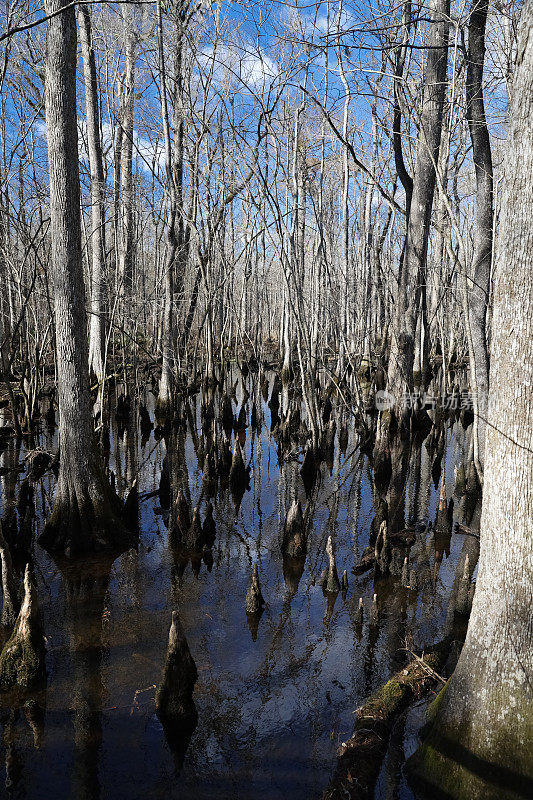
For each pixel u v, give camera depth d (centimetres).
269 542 762
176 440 1397
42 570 663
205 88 1656
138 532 791
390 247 1725
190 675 407
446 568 676
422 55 1197
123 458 1210
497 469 314
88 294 1645
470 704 320
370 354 2273
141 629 533
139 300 1570
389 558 657
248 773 359
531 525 300
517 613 302
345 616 562
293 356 2155
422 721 394
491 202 923
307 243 2291
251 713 415
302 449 1314
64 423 704
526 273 299
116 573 657
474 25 863
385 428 1079
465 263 888
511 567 304
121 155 1817
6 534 673
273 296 3828
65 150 675
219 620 553
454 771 317
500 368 313
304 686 446
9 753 378
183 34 1539
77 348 701
